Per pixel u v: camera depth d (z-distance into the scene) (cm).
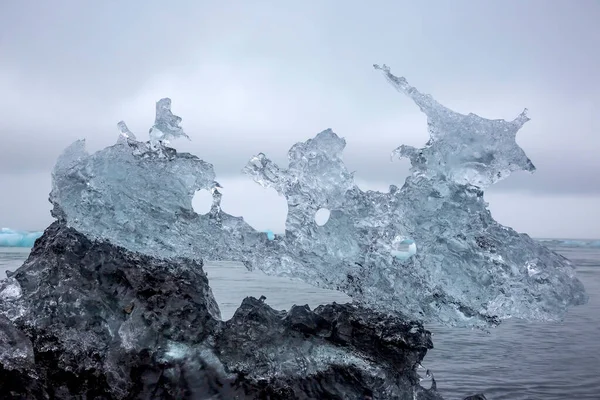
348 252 240
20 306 231
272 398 220
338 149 247
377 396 221
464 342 528
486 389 378
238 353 225
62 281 234
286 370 222
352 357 226
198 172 244
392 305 235
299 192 246
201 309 231
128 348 225
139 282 235
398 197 244
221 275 801
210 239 243
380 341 230
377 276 237
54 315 230
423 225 237
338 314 234
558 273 231
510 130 236
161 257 238
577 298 230
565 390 377
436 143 244
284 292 660
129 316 231
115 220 237
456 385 388
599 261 1958
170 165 243
